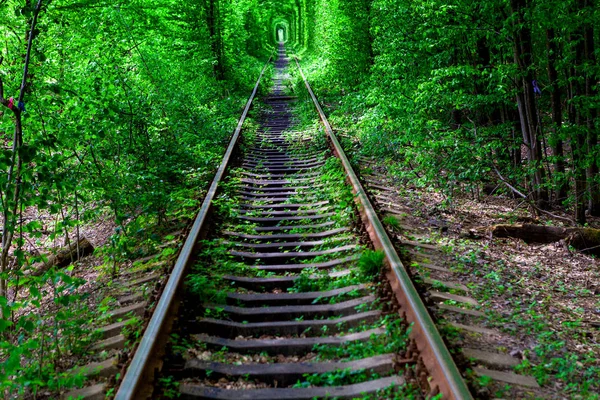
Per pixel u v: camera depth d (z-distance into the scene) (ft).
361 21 57.00
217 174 29.14
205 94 56.08
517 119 33.22
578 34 25.00
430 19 31.09
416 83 35.35
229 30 75.61
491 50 32.65
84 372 12.62
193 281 16.02
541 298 17.01
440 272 17.97
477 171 28.78
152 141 28.19
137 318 14.60
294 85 83.82
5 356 16.03
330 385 11.48
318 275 17.53
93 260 23.89
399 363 11.44
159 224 24.97
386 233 18.75
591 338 14.40
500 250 21.77
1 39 20.07
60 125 20.88
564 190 29.09
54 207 17.79
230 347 13.20
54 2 21.88
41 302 20.56
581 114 25.72
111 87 23.79
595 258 21.99
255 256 19.90
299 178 32.37
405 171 32.53
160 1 51.72
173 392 10.93
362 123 40.11
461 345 12.59
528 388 11.21
